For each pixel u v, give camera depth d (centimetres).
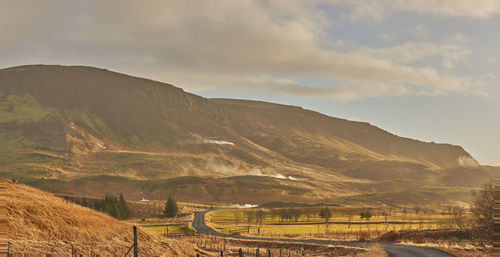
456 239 8088
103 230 4400
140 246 4438
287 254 7456
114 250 4059
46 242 3556
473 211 6338
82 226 4197
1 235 3312
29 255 3198
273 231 14050
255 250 8000
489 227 6031
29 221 3684
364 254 6203
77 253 3622
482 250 5575
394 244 7469
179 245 5159
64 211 4238
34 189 4688
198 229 14300
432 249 6166
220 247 8488
